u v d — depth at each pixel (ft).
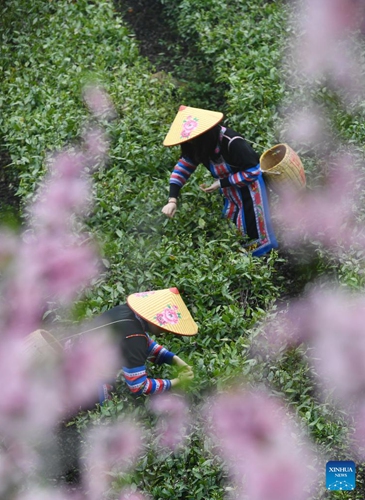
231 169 29.71
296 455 23.04
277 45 42.24
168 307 23.48
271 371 25.84
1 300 29.58
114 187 33.86
